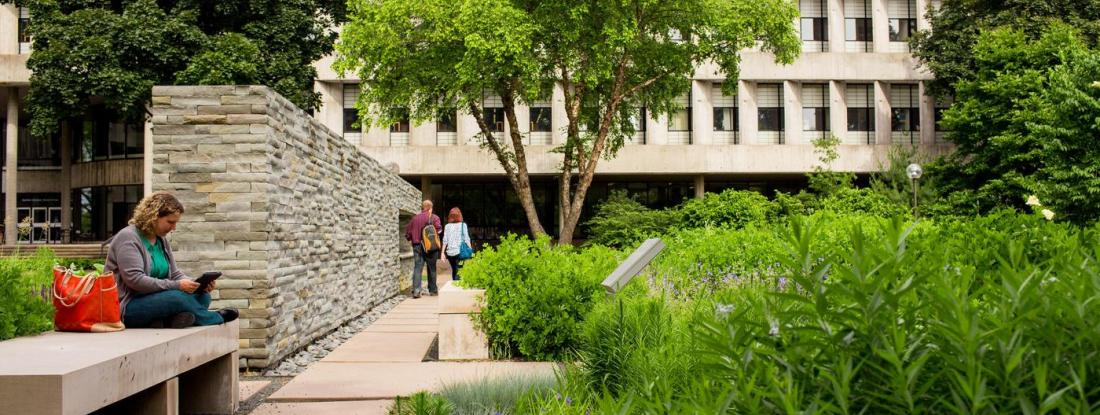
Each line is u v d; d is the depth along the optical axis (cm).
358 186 1174
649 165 3281
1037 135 2666
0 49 3241
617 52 2295
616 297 557
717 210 2281
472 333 740
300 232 820
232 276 696
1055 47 2803
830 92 3422
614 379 454
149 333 467
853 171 3325
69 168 3775
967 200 2838
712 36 2188
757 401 173
